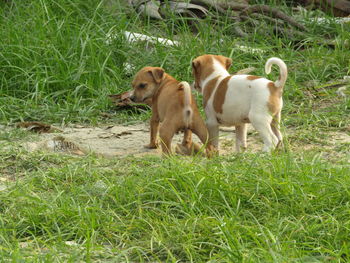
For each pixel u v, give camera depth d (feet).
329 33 66.39
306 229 25.26
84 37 59.16
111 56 57.88
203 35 61.46
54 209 27.63
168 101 37.17
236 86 36.47
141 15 69.00
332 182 28.76
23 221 27.32
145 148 41.09
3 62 55.77
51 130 46.11
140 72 39.63
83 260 23.80
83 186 30.78
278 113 36.06
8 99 51.65
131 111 50.57
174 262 22.76
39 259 23.21
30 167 36.14
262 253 23.06
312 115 45.50
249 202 27.81
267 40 65.05
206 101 38.17
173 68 56.70
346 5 72.64
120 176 32.42
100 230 26.30
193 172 29.86
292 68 56.95
